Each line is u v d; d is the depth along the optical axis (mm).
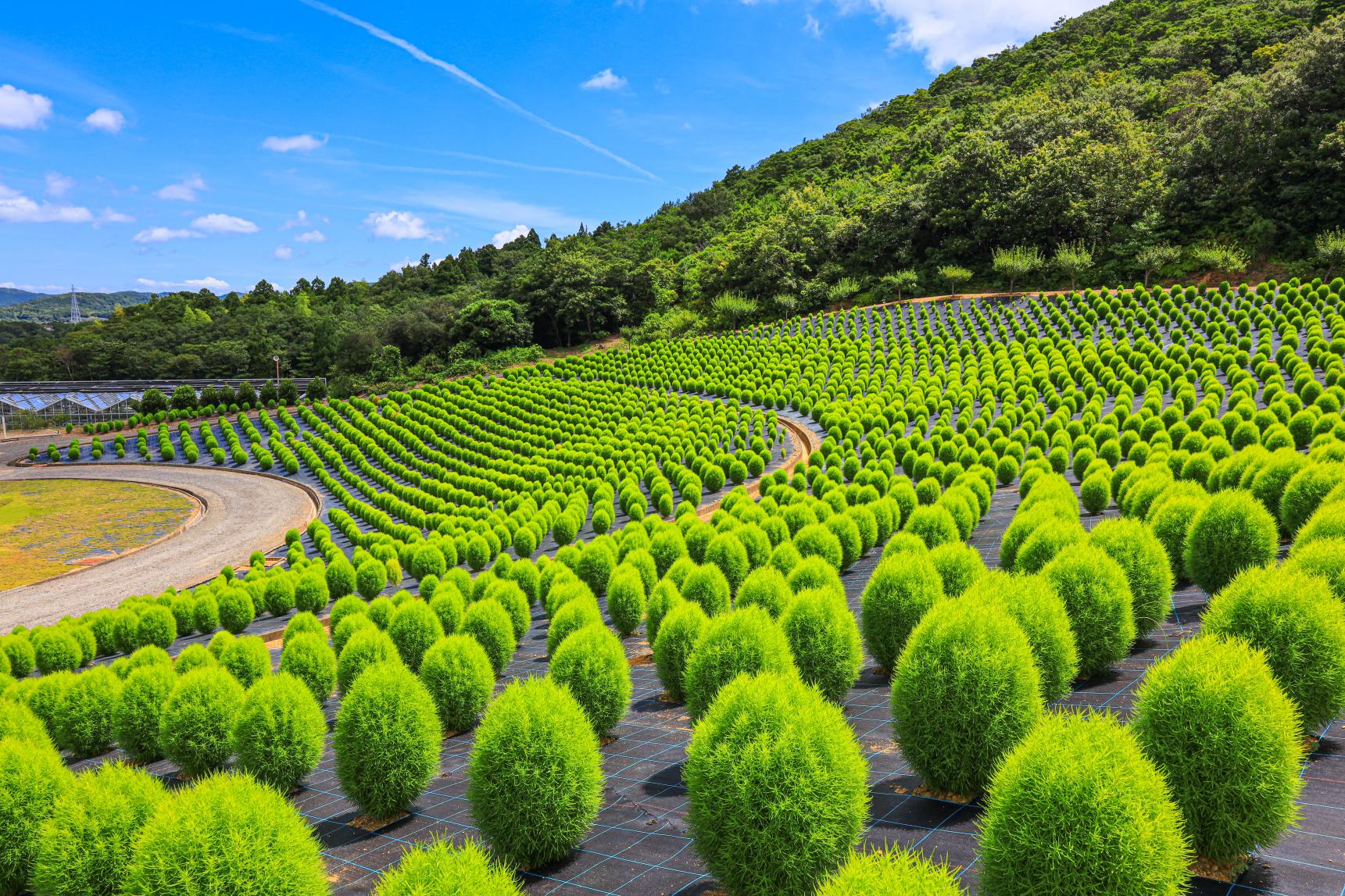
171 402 77750
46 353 106125
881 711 9523
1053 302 60750
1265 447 17734
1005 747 6566
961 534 16484
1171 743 5574
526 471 43125
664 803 8031
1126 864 4219
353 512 44750
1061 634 7848
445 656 10766
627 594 14742
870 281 83625
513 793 6789
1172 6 120625
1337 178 58312
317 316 122688
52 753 8531
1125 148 69750
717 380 58562
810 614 9148
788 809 5375
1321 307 42406
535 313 97562
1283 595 6938
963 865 5848
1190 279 62031
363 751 8234
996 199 74938
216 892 5234
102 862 6215
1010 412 30844
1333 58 58906
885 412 36438
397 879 4352
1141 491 13859
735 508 21281
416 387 81688
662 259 116438
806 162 139875
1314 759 6996
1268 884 5391
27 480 57281
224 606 22375
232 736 9250
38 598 31266
